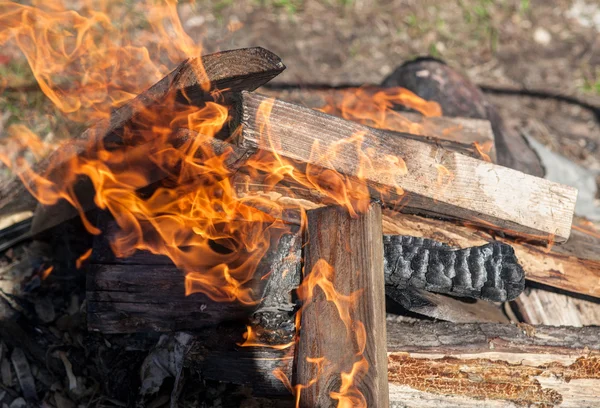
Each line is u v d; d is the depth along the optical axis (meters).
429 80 1.52
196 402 1.21
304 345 1.16
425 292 1.21
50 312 1.29
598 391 1.17
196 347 1.20
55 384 1.24
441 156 1.17
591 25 2.02
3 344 1.26
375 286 1.14
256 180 1.18
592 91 1.82
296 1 1.97
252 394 1.20
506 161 1.49
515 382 1.18
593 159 1.65
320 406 1.13
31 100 1.59
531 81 1.84
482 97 1.55
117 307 1.21
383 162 1.15
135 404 1.21
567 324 1.26
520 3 2.04
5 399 1.23
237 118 1.13
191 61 1.08
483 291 1.17
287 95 1.70
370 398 1.11
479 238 1.22
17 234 1.33
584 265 1.23
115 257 1.22
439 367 1.18
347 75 1.78
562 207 1.19
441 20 1.97
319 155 1.13
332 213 1.19
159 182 1.20
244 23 1.89
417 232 1.22
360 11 1.97
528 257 1.23
